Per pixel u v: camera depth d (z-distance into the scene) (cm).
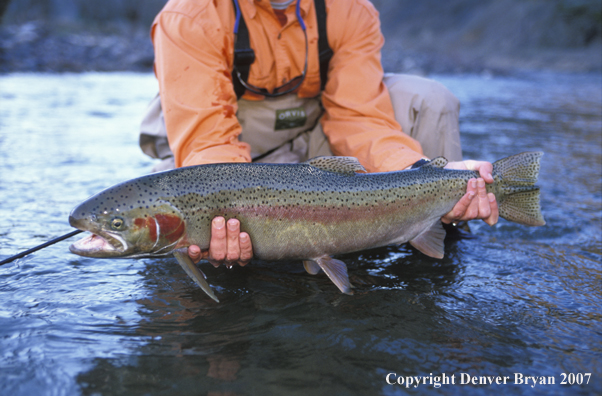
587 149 575
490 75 2020
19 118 700
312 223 229
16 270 236
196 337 184
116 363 166
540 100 1128
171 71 258
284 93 305
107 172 436
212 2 267
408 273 247
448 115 317
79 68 1541
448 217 262
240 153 256
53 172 427
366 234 242
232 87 267
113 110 827
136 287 225
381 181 243
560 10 3095
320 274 246
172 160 332
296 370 164
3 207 329
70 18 3033
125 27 3047
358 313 204
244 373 162
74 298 211
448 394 154
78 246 211
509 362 171
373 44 308
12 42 1623
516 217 263
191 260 218
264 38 289
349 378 160
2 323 188
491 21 3594
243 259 224
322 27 294
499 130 695
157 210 209
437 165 255
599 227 314
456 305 212
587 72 2348
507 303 214
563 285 233
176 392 152
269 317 200
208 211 216
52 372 160
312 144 337
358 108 296
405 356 173
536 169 261
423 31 4222
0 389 151
